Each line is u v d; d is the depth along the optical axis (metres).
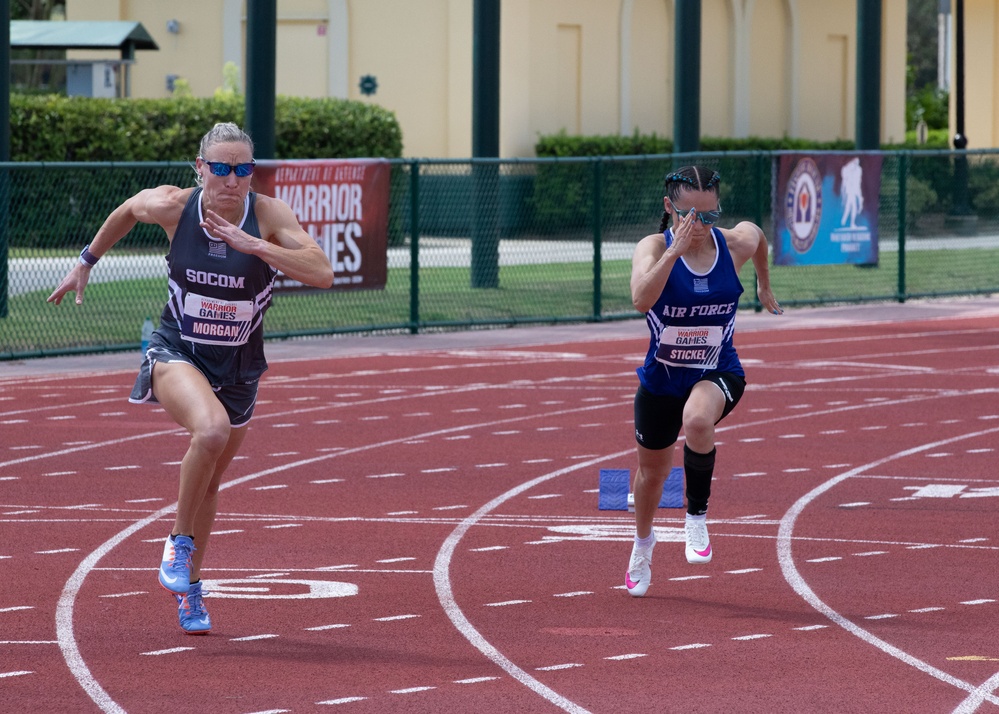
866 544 29.28
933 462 38.22
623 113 122.75
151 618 23.69
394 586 25.89
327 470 36.84
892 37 137.12
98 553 28.20
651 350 24.86
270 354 59.47
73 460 37.94
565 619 23.81
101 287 71.19
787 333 67.94
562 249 79.88
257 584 25.97
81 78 111.62
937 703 19.58
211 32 118.62
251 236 21.30
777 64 135.25
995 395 49.97
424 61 116.38
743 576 26.75
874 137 95.25
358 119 100.94
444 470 36.94
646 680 20.55
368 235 64.12
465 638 22.66
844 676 20.77
